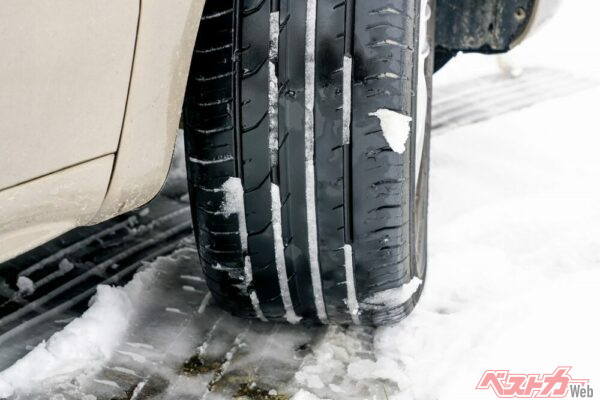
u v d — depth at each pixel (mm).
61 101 1105
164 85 1274
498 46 2600
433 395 1567
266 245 1501
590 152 3271
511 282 2074
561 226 2461
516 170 3033
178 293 1963
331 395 1577
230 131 1411
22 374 1542
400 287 1572
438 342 1751
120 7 1122
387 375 1644
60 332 1670
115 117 1205
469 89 4363
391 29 1341
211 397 1561
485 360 1671
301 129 1379
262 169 1423
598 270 2109
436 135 3465
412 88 1425
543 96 4238
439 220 2529
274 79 1360
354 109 1359
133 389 1565
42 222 1209
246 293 1614
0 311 1815
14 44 1008
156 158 1338
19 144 1080
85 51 1102
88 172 1211
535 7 2432
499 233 2432
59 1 1038
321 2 1328
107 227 2350
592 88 4430
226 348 1735
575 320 1834
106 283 1986
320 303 1605
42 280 1987
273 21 1343
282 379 1629
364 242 1470
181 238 2307
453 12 2648
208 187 1479
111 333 1728
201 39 1403
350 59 1338
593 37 6352
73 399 1514
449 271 2117
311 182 1413
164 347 1723
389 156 1395
